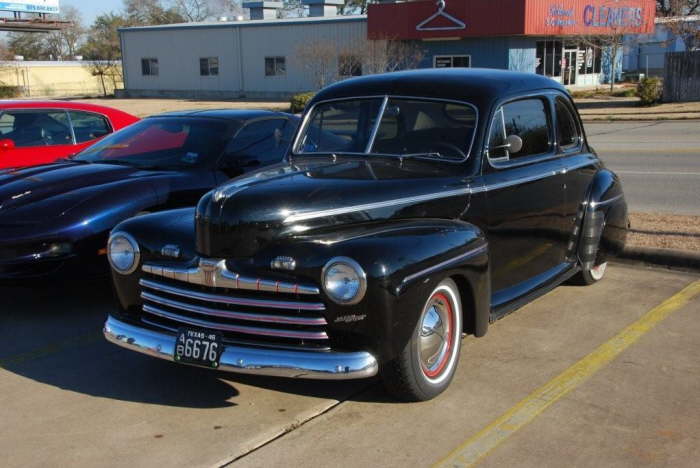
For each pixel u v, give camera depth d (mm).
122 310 4633
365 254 3840
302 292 3883
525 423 4082
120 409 4387
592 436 3930
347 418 4180
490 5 34469
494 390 4500
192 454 3836
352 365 3844
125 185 6227
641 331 5477
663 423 4066
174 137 7141
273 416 4238
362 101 5352
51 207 5945
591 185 6176
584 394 4438
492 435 3951
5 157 7855
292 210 4074
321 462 3713
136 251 4426
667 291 6438
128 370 4988
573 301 6191
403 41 38156
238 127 7141
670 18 35312
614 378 4660
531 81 5531
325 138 5457
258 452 3836
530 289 5344
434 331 4277
